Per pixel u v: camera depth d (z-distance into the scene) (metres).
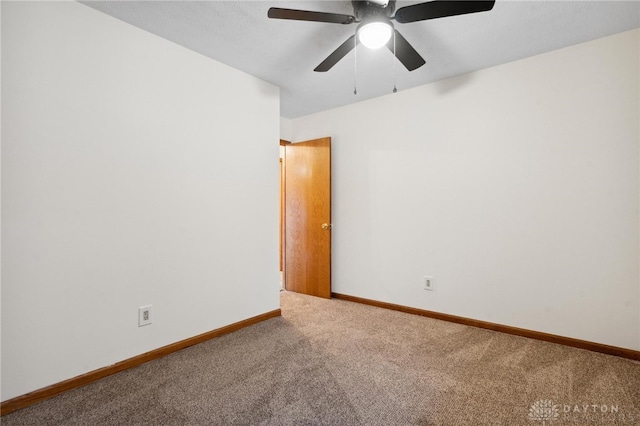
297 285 4.05
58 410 1.61
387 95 3.35
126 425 1.49
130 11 1.94
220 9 1.92
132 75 2.07
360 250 3.57
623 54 2.20
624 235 2.20
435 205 3.03
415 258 3.16
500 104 2.68
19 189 1.63
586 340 2.33
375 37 1.72
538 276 2.51
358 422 1.52
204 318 2.48
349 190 3.66
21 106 1.64
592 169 2.30
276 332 2.67
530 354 2.24
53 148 1.74
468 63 2.65
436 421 1.53
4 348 1.59
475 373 1.98
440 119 3.00
